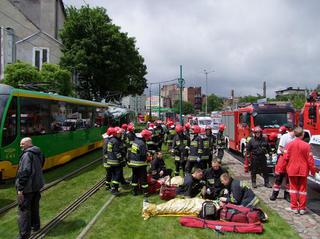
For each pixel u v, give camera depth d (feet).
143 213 29.84
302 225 28.14
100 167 57.11
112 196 36.86
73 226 27.61
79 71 144.15
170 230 26.53
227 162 62.80
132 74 171.63
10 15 153.99
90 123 76.64
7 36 147.74
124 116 127.13
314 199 37.55
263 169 41.19
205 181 33.53
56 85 111.55
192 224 27.25
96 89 156.97
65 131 59.67
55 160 55.16
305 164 30.76
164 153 70.44
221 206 28.37
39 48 155.33
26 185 24.35
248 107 63.82
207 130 47.52
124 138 46.70
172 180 37.06
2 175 42.68
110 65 146.72
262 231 26.35
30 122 47.70
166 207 29.91
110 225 27.76
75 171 52.60
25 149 25.05
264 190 40.01
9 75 102.63
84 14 146.72
